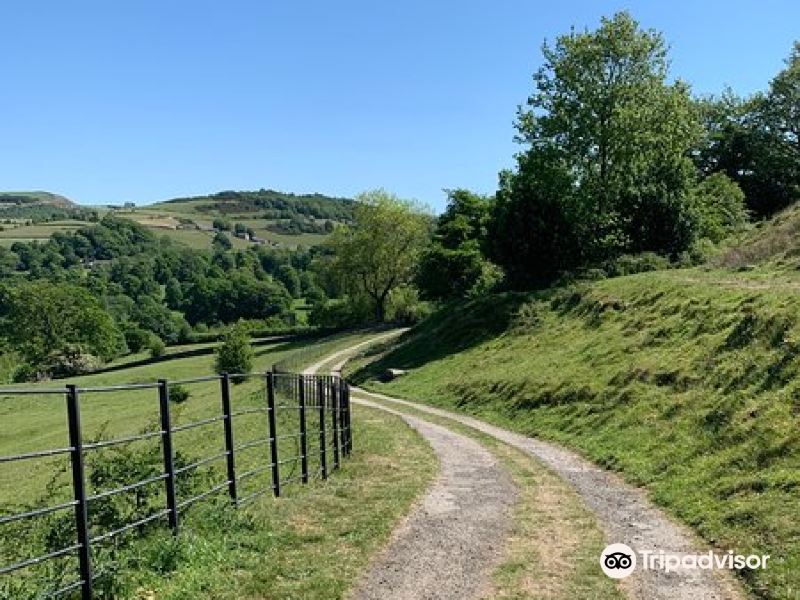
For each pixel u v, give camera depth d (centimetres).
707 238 5094
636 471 1546
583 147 5234
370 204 8669
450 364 4000
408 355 4716
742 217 6166
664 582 888
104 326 10162
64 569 870
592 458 1780
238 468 1792
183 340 10544
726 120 8012
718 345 2003
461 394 3250
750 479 1217
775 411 1438
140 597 776
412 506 1280
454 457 1897
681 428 1670
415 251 8581
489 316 4434
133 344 11069
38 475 2242
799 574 846
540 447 2030
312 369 5616
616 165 5216
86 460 1095
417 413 3045
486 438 2253
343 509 1216
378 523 1120
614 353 2584
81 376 8756
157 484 1077
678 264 4428
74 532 966
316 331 9194
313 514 1182
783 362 1625
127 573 817
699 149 7938
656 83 5259
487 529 1134
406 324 8031
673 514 1221
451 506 1299
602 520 1199
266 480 1555
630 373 2227
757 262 3222
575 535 1103
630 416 1934
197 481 1195
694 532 1103
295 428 2423
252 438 2330
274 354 7831
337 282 8950
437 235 7506
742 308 2228
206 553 903
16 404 5981
